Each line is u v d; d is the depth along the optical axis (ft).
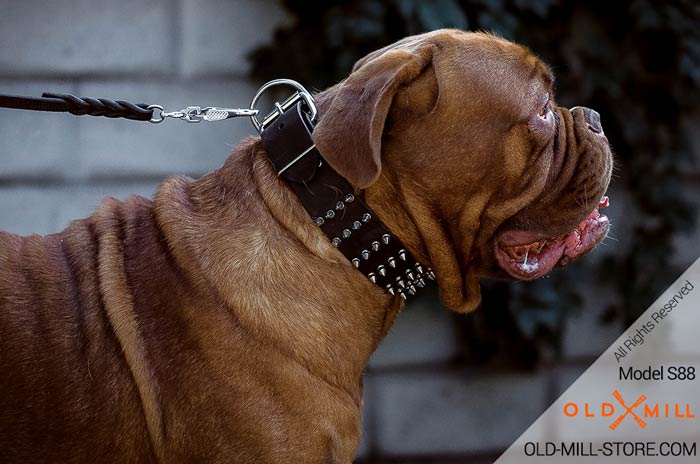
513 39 19.51
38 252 10.97
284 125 10.92
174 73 19.10
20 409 10.21
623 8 20.47
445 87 10.71
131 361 10.31
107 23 18.85
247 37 19.26
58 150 18.76
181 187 11.47
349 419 10.65
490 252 11.47
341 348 10.73
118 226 11.23
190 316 10.38
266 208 10.85
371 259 10.89
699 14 20.72
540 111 11.06
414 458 20.16
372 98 10.25
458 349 20.24
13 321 10.40
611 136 20.70
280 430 10.23
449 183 10.89
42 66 18.65
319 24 19.10
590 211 11.53
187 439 10.25
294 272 10.65
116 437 10.29
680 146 20.94
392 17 18.72
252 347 10.30
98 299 10.64
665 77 20.67
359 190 10.79
